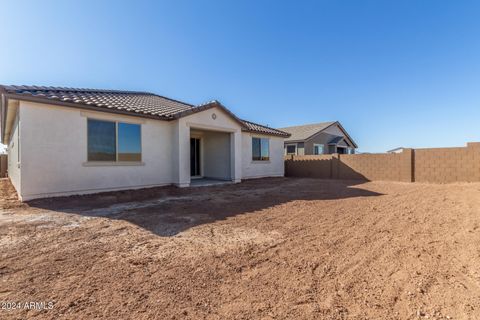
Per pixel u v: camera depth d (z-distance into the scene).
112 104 10.88
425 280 3.31
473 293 2.96
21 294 2.99
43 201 8.55
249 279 3.39
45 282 3.28
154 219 6.60
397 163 16.42
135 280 3.35
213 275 3.50
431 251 4.31
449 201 8.84
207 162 16.92
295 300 2.89
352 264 3.86
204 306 2.77
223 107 14.14
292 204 8.69
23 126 8.46
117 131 10.71
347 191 11.95
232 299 2.91
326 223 6.25
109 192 10.33
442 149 15.02
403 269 3.66
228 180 15.51
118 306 2.75
